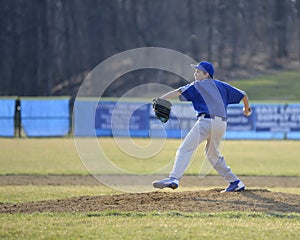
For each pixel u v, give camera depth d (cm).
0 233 1859
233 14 15512
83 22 14250
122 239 1789
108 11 14450
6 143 6781
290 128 7638
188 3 15050
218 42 14900
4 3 13850
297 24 16262
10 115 7700
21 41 13775
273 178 4150
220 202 2366
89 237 1812
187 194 2592
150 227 1928
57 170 4384
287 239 1806
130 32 14425
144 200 2445
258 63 14875
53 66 13750
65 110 7794
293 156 5719
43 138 7556
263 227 1942
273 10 16112
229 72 14312
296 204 2336
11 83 13600
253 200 2402
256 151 6181
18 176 4047
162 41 14475
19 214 2180
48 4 14050
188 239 1792
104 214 2144
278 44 15738
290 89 13150
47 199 2727
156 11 14812
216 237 1814
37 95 13438
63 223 1991
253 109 7600
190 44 14588
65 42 14038
